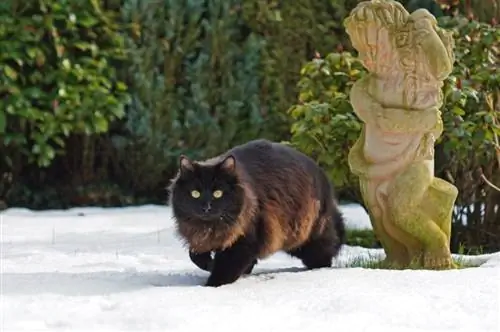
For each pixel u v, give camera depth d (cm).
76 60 1439
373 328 592
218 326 601
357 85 852
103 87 1441
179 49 1465
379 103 838
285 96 1486
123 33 1456
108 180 1500
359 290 699
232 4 1484
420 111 833
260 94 1490
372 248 1068
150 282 784
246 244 780
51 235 1136
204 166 780
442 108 1000
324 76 1081
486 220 1093
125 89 1454
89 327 608
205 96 1473
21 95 1398
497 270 772
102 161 1491
